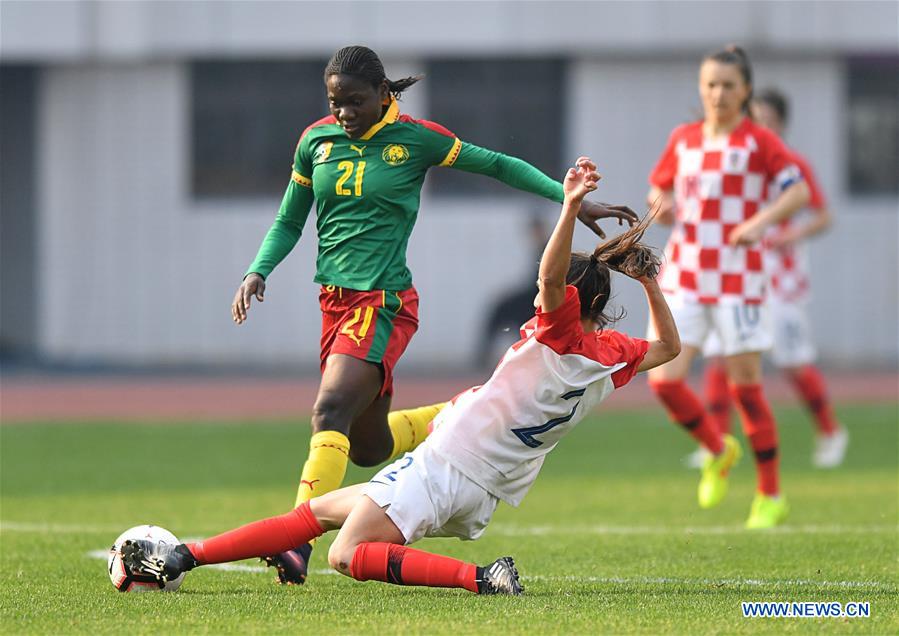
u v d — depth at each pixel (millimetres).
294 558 20891
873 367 77875
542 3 76562
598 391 19453
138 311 78375
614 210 21391
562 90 78500
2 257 80688
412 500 18891
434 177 78812
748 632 16797
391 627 16984
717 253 30016
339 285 22031
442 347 78438
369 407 22391
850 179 79375
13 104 79625
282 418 56781
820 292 78812
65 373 75125
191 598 19438
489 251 78438
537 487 37250
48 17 75062
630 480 38844
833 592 20125
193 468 41625
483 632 16641
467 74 78125
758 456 29562
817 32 76750
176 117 77688
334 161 22125
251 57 77000
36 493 35688
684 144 30672
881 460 43312
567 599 19219
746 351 29688
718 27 76562
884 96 79000
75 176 77938
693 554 24938
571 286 18938
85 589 20359
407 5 76312
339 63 21562
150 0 75875
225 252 78188
